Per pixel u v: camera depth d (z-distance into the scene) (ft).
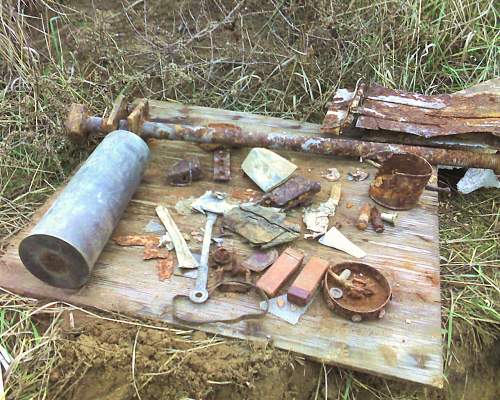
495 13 3.93
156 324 2.29
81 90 3.51
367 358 2.18
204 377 2.15
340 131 3.19
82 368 2.20
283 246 2.61
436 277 2.50
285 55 3.84
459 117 3.11
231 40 4.02
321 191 2.92
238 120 3.44
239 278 2.44
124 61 3.65
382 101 3.25
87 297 2.38
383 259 2.57
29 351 2.24
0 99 3.37
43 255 2.26
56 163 3.08
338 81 3.64
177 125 3.05
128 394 2.19
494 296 2.70
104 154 2.58
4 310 2.39
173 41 3.92
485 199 3.19
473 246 2.93
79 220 2.27
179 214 2.77
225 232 2.65
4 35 3.46
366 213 2.75
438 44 3.83
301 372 2.23
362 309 2.31
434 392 2.42
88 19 3.97
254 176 2.94
